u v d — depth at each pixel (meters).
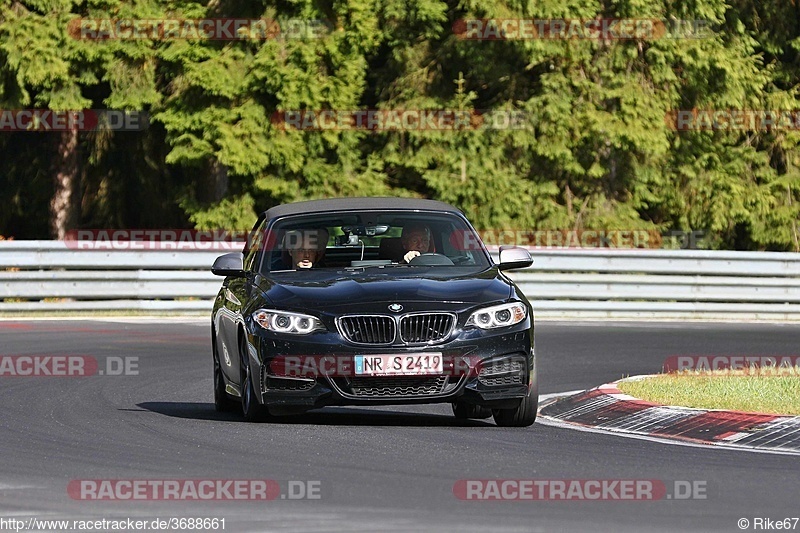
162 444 32.19
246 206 98.94
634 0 103.00
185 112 95.19
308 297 34.69
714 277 76.44
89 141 110.62
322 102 96.81
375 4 104.06
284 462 29.39
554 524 23.22
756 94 113.12
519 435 33.84
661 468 28.84
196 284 73.38
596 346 59.53
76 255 72.38
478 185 103.56
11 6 94.25
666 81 106.94
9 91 94.50
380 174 104.75
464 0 101.69
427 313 33.94
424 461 29.50
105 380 47.47
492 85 107.50
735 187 111.56
